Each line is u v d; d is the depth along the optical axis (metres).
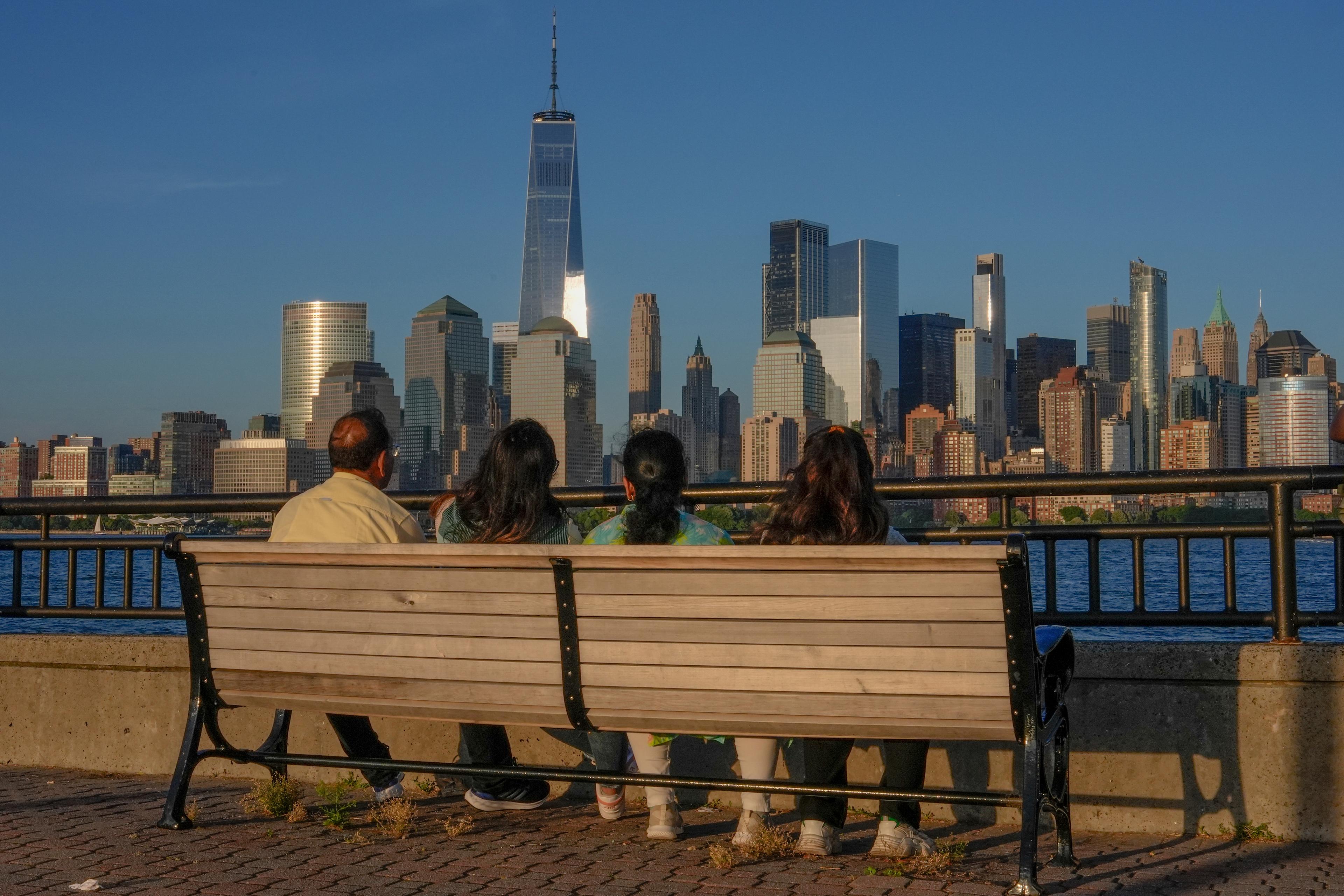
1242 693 4.52
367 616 4.17
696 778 3.98
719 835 4.58
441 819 4.81
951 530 5.30
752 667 3.78
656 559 3.73
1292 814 4.45
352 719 4.93
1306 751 4.44
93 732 5.83
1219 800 4.54
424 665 4.13
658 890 3.77
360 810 4.97
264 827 4.63
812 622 3.69
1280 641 4.66
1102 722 4.68
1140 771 4.63
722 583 3.73
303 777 5.56
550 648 3.97
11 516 6.43
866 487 4.23
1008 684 3.57
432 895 3.70
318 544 4.09
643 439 4.59
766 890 3.76
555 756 5.24
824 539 4.18
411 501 6.07
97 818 4.77
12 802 5.08
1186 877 3.96
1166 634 15.30
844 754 4.24
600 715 3.98
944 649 3.60
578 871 4.00
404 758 5.39
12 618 6.43
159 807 4.98
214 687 4.48
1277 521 4.73
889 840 4.20
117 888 3.78
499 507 4.61
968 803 3.73
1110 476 4.99
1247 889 3.80
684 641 3.82
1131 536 5.11
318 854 4.21
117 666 5.80
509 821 4.79
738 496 5.35
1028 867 3.61
